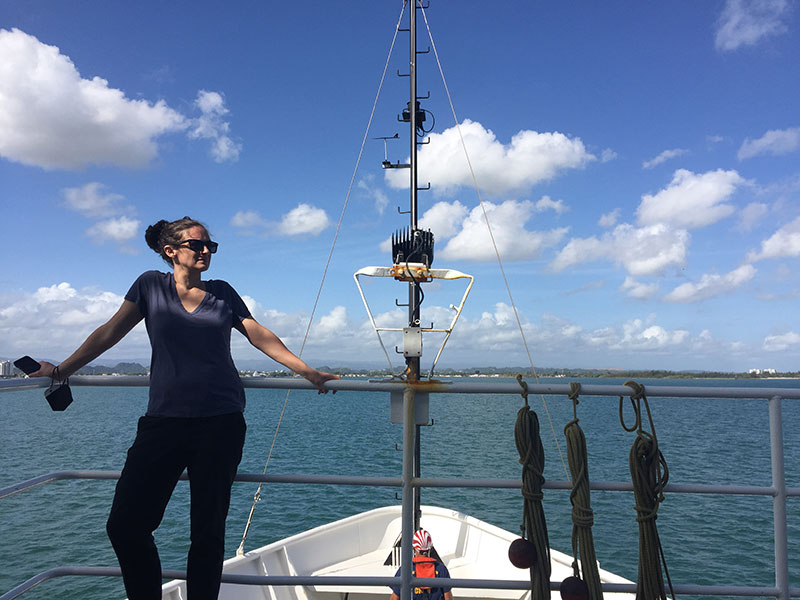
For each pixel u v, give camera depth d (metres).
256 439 25.72
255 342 1.92
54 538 9.20
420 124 5.75
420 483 1.85
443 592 3.74
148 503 1.67
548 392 1.83
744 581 7.75
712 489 1.79
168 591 3.67
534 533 1.78
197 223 1.89
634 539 9.31
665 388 1.81
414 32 5.82
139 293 1.84
